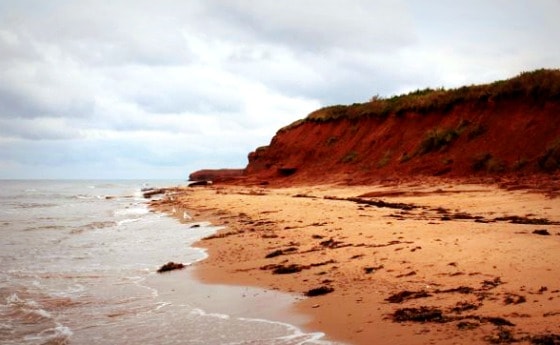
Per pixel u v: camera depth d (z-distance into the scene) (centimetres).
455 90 3412
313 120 5372
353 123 4562
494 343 513
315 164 4525
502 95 2841
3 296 897
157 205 3550
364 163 3641
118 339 648
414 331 582
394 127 3744
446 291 727
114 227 2127
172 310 780
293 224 1648
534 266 785
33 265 1216
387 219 1515
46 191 7769
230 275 1012
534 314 584
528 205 1556
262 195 3181
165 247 1473
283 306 757
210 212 2508
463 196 1927
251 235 1520
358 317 662
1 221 2503
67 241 1670
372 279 850
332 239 1249
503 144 2541
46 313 780
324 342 583
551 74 2633
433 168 2739
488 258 864
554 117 2439
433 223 1323
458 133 2906
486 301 657
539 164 2194
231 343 606
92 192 7269
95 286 973
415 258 938
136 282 1002
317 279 898
